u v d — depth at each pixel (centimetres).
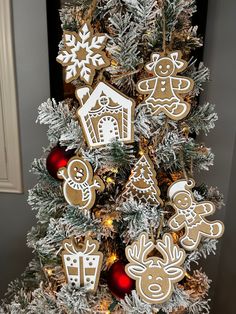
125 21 41
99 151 46
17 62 83
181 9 41
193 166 50
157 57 42
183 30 45
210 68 79
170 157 47
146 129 44
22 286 65
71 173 46
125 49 42
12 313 54
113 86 46
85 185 46
